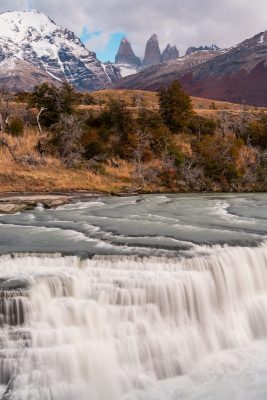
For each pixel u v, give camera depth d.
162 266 17.86
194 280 17.28
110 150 57.34
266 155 60.91
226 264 18.59
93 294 16.08
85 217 29.77
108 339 15.44
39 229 25.20
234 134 69.75
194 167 56.91
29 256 18.59
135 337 15.69
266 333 18.14
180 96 72.12
